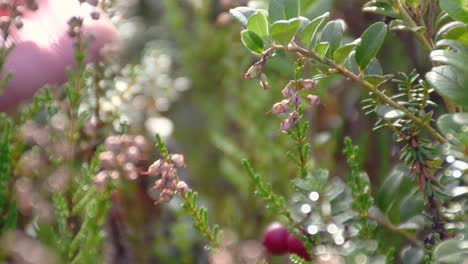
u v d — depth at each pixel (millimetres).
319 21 313
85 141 425
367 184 361
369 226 342
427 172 321
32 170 380
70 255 368
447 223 321
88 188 385
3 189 367
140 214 552
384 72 566
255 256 520
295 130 340
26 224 413
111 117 432
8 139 366
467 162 308
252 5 426
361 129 567
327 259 329
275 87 570
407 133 328
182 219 553
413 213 362
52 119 382
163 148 330
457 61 291
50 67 379
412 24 333
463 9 298
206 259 545
